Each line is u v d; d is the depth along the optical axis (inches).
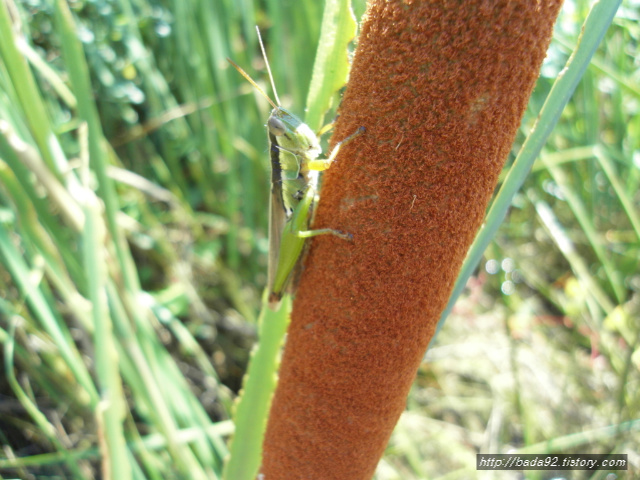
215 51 7.6
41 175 3.5
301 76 7.6
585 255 9.4
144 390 4.3
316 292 3.0
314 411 3.1
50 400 7.2
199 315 8.6
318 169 3.1
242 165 8.7
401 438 6.9
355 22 3.1
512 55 2.2
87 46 7.9
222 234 9.9
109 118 8.7
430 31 2.2
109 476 3.4
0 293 6.6
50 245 4.2
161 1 8.6
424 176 2.5
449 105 2.3
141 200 8.4
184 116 9.1
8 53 3.2
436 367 9.1
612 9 2.8
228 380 8.8
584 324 8.8
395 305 2.7
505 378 8.6
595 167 8.4
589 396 8.1
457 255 2.7
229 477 4.0
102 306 3.4
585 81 7.5
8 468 6.4
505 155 2.5
